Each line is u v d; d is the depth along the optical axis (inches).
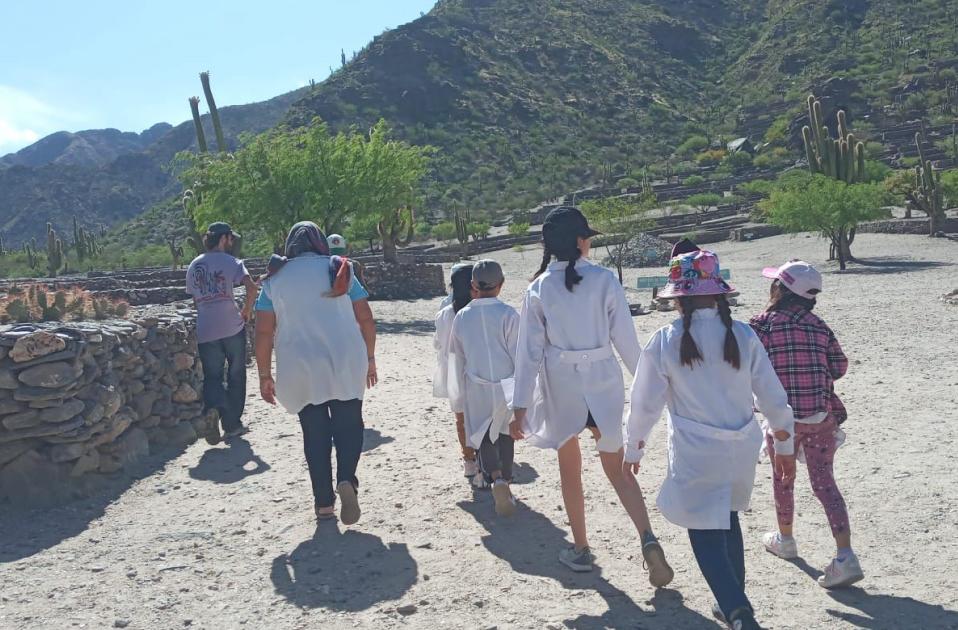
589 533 199.8
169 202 6771.7
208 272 302.0
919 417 309.7
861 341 529.7
